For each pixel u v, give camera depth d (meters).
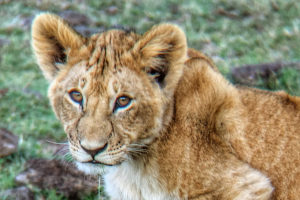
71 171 11.58
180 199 8.46
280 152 8.63
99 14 20.25
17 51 18.06
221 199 8.37
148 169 8.43
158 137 8.23
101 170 8.05
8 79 16.45
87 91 7.66
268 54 17.45
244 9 20.66
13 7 20.69
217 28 19.42
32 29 8.34
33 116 14.43
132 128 7.81
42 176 11.53
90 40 8.09
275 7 20.77
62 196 11.16
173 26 7.83
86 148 7.63
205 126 8.34
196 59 8.62
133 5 20.92
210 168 8.32
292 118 8.79
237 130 8.52
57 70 8.38
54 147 12.91
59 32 8.08
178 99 8.30
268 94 9.05
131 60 7.80
